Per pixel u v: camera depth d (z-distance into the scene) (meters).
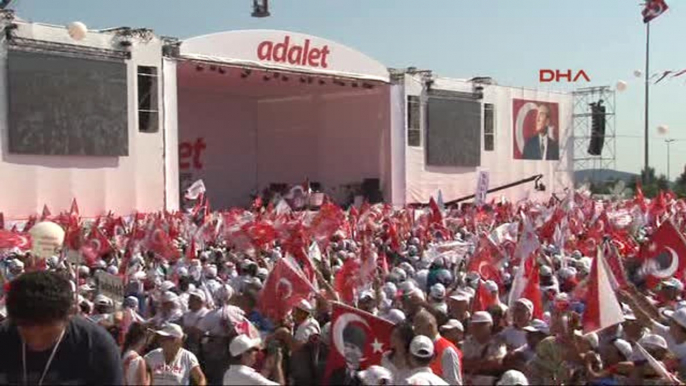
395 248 19.39
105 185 34.34
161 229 17.30
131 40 34.84
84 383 3.75
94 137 33.69
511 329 8.27
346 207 46.94
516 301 8.38
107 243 16.19
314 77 42.50
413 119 46.53
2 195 31.44
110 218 26.12
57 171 32.91
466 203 46.19
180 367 7.32
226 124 51.91
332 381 7.04
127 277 13.80
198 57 37.00
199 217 23.11
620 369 7.38
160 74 35.81
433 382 5.48
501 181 51.91
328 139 49.84
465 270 14.16
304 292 9.49
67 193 33.22
